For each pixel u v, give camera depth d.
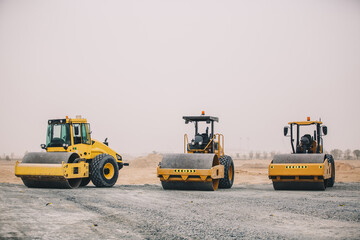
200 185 15.75
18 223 8.69
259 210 10.62
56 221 8.98
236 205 11.50
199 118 17.30
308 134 18.00
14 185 17.92
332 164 18.09
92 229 8.29
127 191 15.22
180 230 8.25
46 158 15.98
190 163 15.56
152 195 13.91
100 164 16.83
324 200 12.69
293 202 12.17
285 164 16.00
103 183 16.86
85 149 17.41
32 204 11.24
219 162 16.66
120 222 9.00
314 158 15.96
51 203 11.48
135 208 10.84
